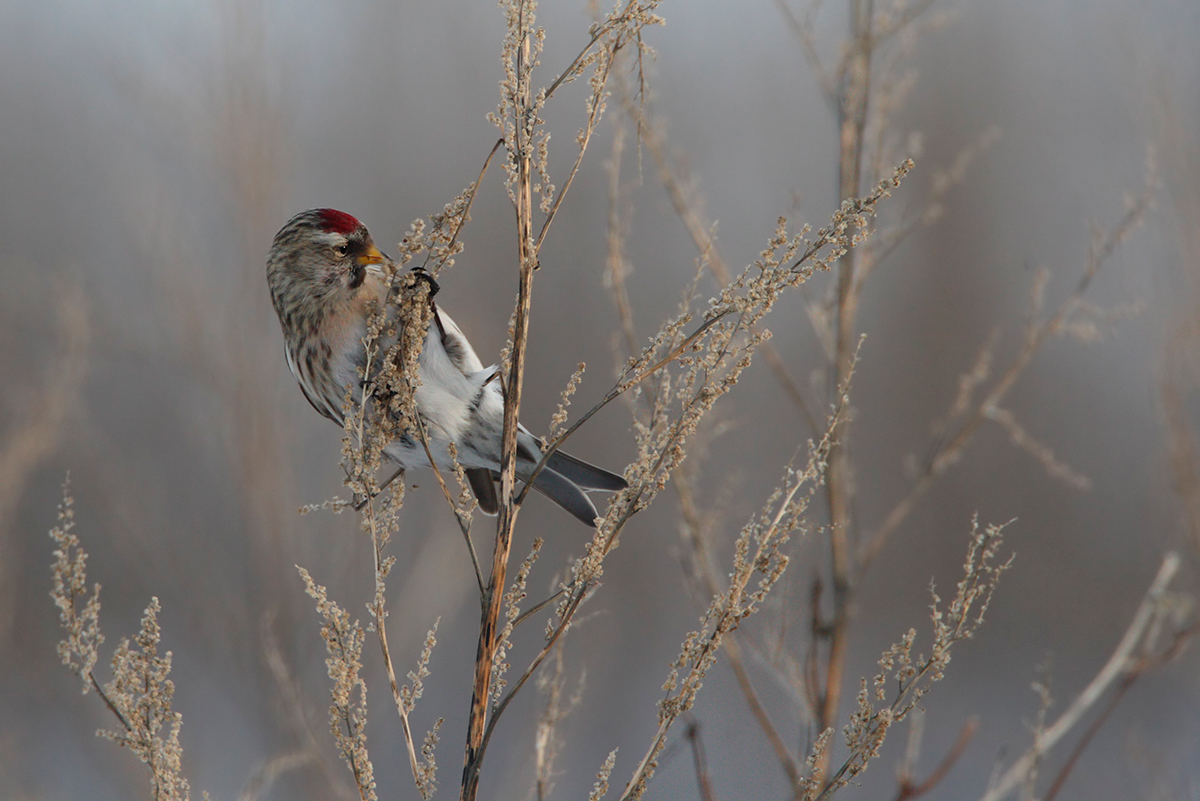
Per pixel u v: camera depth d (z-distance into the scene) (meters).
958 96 17.50
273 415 10.69
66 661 3.43
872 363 16.89
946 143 17.11
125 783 9.85
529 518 13.62
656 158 6.16
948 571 14.81
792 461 3.62
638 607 13.80
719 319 3.47
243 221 10.88
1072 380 15.48
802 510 3.56
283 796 9.13
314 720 9.03
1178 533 8.28
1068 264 16.12
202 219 11.91
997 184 16.98
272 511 10.34
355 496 3.77
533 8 3.46
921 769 11.11
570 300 14.95
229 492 10.99
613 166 5.85
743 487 12.77
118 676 3.47
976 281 16.75
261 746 9.79
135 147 12.87
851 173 6.11
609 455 14.55
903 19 6.11
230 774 9.58
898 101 6.31
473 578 10.73
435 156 17.28
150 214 11.09
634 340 5.68
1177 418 8.13
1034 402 15.66
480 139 17.30
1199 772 9.30
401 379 3.76
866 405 16.47
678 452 3.52
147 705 3.48
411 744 3.48
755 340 3.48
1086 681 12.91
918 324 16.81
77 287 10.74
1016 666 13.50
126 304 11.86
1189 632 5.95
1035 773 5.39
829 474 5.94
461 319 12.41
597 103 3.51
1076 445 15.05
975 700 12.78
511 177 3.50
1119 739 10.30
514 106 3.49
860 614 14.32
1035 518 15.00
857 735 3.49
